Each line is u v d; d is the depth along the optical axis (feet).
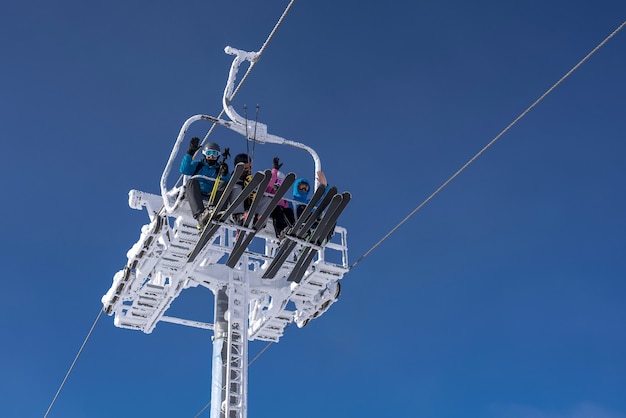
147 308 59.77
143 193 54.03
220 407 51.49
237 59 52.13
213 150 48.32
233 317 54.49
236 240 48.85
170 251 53.67
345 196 46.83
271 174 45.21
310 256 49.85
